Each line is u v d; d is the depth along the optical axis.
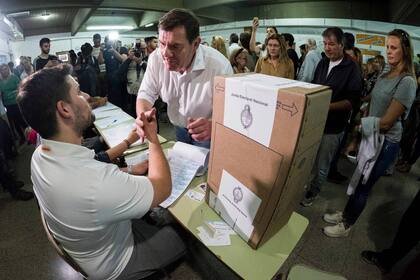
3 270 1.59
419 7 5.22
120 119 2.10
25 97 0.67
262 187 0.68
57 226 0.73
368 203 2.15
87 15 8.34
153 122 0.92
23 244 1.80
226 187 0.82
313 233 1.81
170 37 0.93
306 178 0.74
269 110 0.60
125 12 10.48
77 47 14.00
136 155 1.39
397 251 1.40
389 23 6.55
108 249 0.81
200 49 1.09
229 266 0.72
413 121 2.54
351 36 2.37
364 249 1.66
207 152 1.21
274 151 0.62
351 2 7.38
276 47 2.25
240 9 9.65
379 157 1.44
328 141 1.81
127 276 0.87
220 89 0.75
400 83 1.34
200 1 7.64
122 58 3.57
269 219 0.69
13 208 2.21
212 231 0.84
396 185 2.42
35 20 9.96
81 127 0.79
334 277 0.73
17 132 3.78
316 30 7.97
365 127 1.45
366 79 3.34
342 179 2.43
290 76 2.35
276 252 0.77
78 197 0.67
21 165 3.00
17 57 11.77
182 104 1.27
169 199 0.99
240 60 2.71
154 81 1.31
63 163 0.70
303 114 0.54
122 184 0.71
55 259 1.67
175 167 1.17
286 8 8.39
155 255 0.93
